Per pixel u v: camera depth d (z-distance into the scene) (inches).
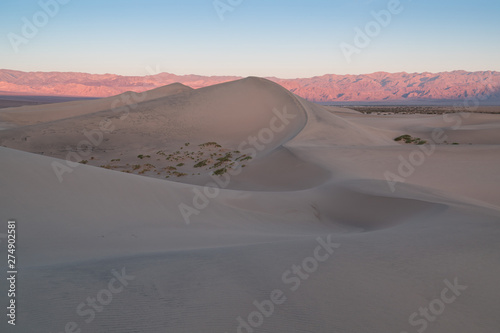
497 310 249.0
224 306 245.8
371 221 656.4
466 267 310.2
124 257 351.3
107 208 536.4
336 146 1636.3
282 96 2874.0
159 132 2273.6
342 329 223.0
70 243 405.4
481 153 1371.8
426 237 400.2
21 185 511.2
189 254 356.2
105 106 3973.9
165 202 634.2
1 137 2106.3
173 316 231.6
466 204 643.5
